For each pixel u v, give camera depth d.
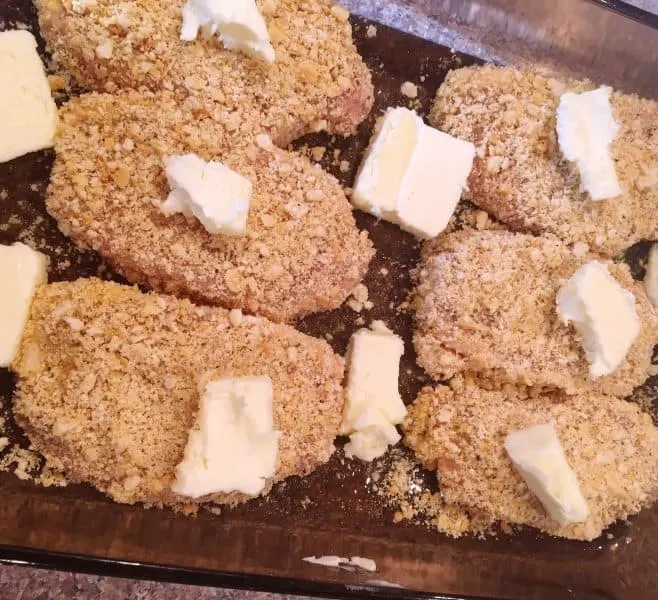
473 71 0.25
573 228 0.24
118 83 0.22
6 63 0.20
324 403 0.22
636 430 0.24
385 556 0.23
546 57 0.26
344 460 0.23
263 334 0.21
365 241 0.23
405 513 0.23
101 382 0.20
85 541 0.20
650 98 0.26
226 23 0.21
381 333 0.23
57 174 0.21
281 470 0.21
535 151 0.24
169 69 0.22
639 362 0.25
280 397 0.21
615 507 0.24
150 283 0.22
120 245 0.21
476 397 0.24
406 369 0.24
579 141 0.24
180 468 0.20
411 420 0.24
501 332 0.23
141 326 0.20
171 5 0.21
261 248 0.21
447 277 0.23
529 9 0.25
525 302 0.24
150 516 0.21
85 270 0.22
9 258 0.20
